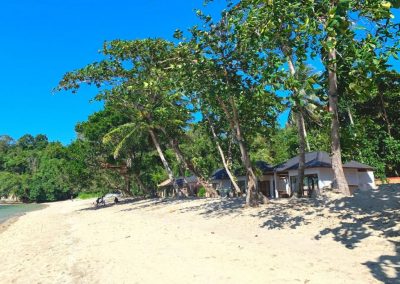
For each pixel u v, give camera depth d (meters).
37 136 154.50
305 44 11.27
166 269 9.50
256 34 12.14
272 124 23.28
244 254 10.25
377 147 32.59
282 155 45.50
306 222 13.43
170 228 16.66
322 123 17.44
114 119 39.22
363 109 33.66
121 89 29.94
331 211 14.09
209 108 24.22
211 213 19.67
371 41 9.06
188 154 45.75
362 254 9.09
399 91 30.41
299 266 8.64
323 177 28.02
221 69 16.66
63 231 22.47
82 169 42.22
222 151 33.75
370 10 9.58
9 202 104.56
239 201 23.14
